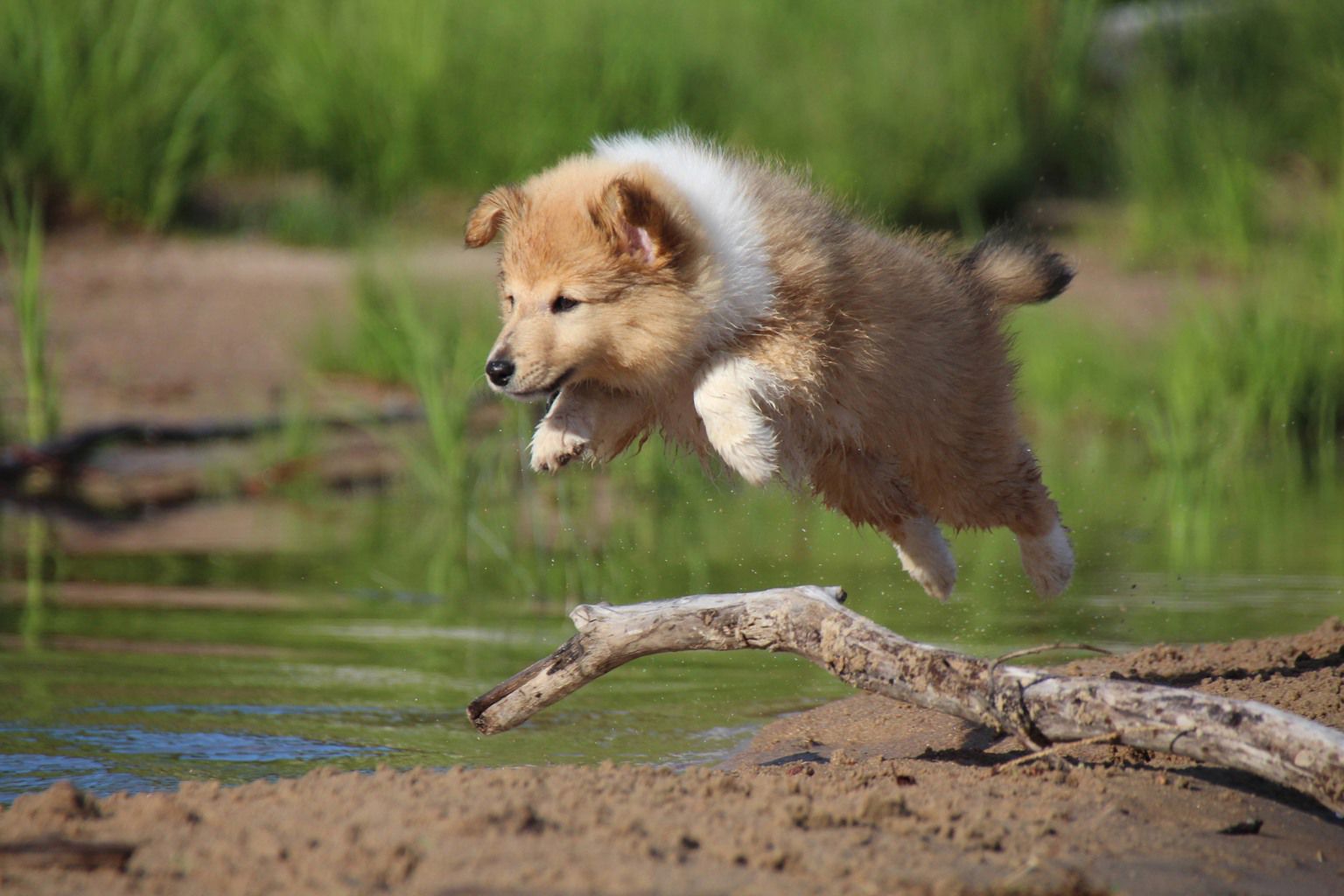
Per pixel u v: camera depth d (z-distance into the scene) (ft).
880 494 71.26
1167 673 71.20
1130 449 153.07
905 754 62.54
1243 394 158.20
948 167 227.61
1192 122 229.25
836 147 223.92
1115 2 277.64
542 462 65.82
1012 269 76.48
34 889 41.04
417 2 229.25
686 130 75.46
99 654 80.28
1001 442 72.69
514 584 100.89
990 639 83.56
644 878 41.04
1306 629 85.51
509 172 221.46
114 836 45.01
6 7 201.36
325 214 208.95
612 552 110.52
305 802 47.91
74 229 199.41
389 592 98.22
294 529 118.93
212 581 100.27
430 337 147.23
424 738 66.54
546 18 233.14
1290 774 47.37
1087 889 41.60
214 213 212.43
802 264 64.44
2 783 58.13
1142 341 174.29
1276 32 246.68
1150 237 215.10
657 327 63.21
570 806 46.52
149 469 134.21
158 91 207.00
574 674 57.98
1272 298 169.99
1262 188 217.77
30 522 118.01
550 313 63.46
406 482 135.64
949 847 44.78
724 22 242.99
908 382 67.56
